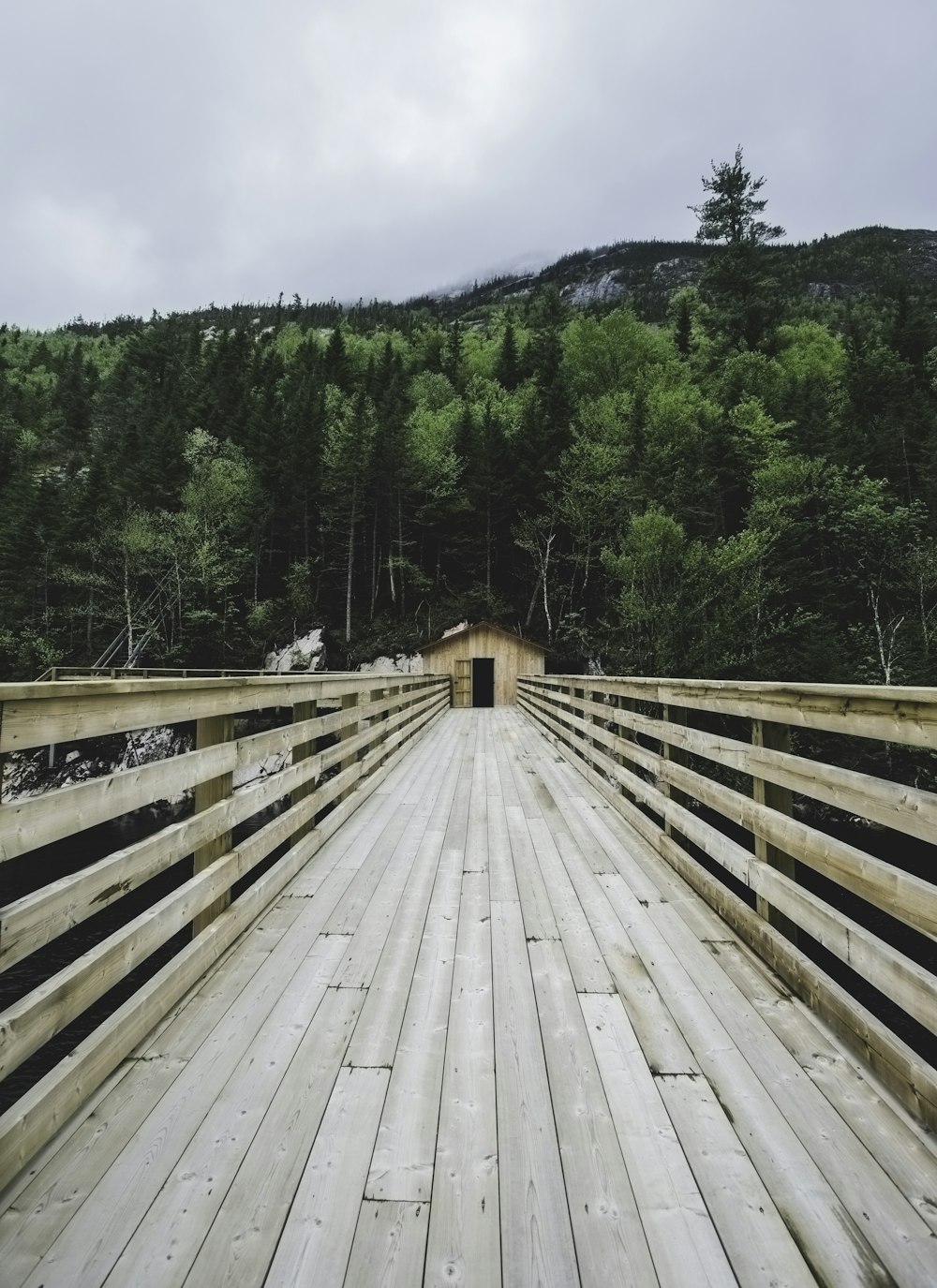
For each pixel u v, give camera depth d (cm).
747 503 2894
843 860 197
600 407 3588
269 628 3244
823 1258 124
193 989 232
